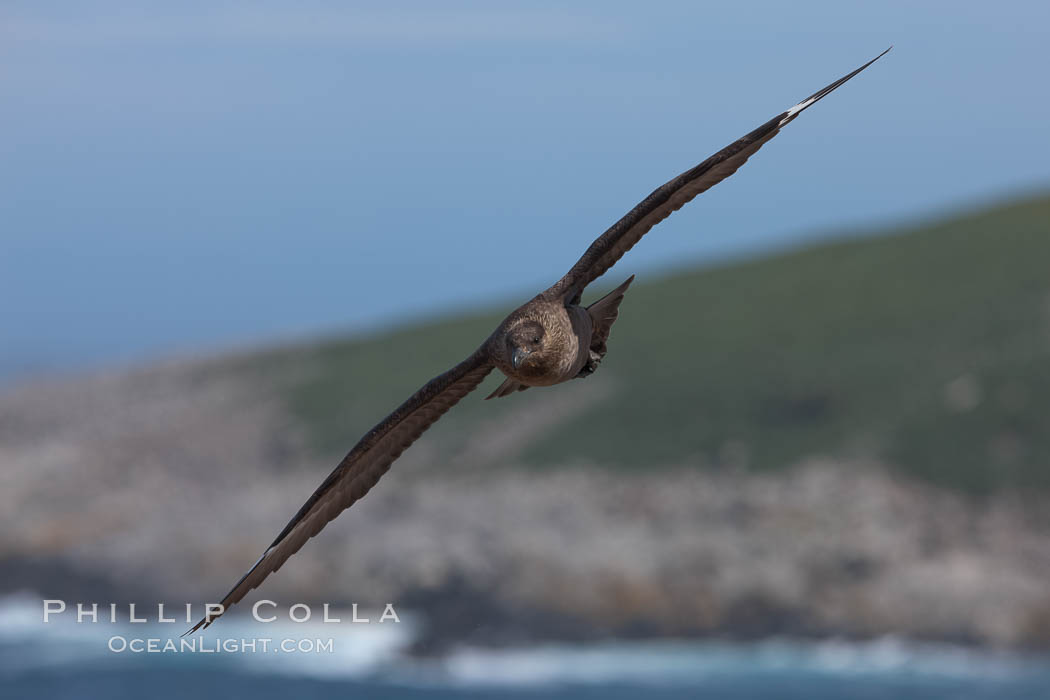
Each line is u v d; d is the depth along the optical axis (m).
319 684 62.66
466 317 137.25
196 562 81.12
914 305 111.62
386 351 128.88
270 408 117.06
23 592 80.50
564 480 90.12
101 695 61.97
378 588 72.75
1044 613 67.06
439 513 84.62
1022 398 88.75
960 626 66.75
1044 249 115.88
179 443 109.75
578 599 70.75
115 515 91.88
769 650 66.81
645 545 75.50
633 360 112.50
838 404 94.69
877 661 64.69
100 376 132.38
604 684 61.62
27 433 116.94
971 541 75.06
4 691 63.47
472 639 67.62
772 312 118.12
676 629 68.88
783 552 74.25
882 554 72.81
